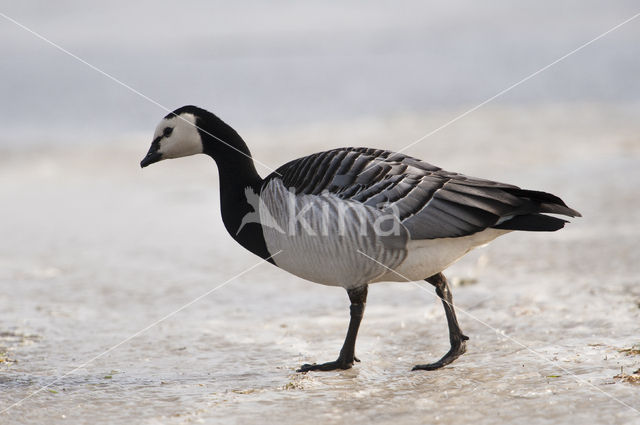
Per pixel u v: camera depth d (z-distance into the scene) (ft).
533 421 21.65
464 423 21.81
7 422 23.29
